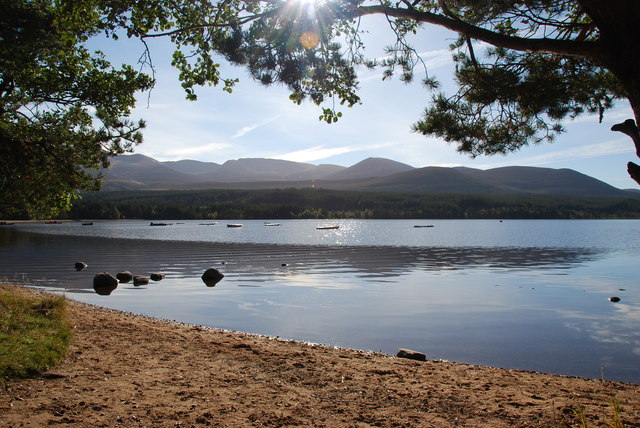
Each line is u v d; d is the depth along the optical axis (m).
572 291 23.25
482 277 28.75
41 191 14.79
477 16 7.48
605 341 13.47
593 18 5.08
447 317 16.84
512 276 29.31
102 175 16.41
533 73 7.85
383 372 9.09
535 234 92.19
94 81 15.57
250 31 7.26
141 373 7.96
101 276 24.45
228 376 8.16
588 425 6.07
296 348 11.16
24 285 23.92
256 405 6.59
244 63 7.50
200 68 7.97
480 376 9.18
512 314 17.38
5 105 14.27
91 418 5.71
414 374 9.08
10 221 148.75
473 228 124.31
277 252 48.47
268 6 7.28
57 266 33.75
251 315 17.09
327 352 10.88
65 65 15.15
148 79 16.20
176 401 6.57
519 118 8.39
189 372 8.27
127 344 10.20
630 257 43.72
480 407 6.93
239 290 23.34
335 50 7.70
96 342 10.06
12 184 14.05
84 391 6.74
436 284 25.64
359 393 7.51
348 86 8.03
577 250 52.47
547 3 6.87
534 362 11.34
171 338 11.29
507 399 7.42
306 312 17.69
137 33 7.70
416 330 14.75
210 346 10.65
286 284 25.53
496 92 7.64
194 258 41.28
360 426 5.93
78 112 15.54
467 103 7.96
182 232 96.06
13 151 13.58
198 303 19.62
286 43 7.23
